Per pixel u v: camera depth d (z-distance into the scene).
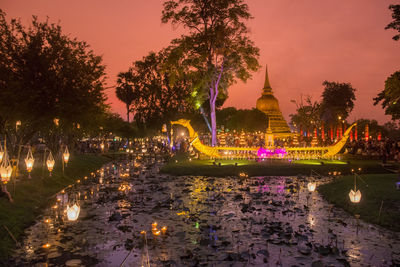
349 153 35.88
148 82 47.31
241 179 19.06
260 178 19.69
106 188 15.53
